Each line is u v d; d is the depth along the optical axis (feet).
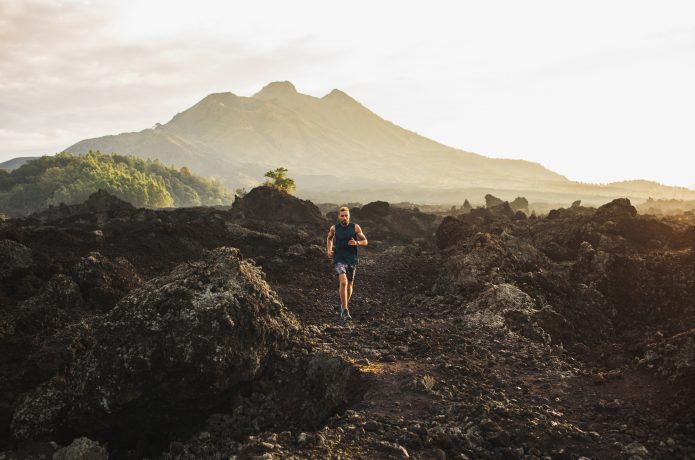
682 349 24.38
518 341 32.58
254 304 27.58
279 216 138.62
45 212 181.78
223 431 23.57
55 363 29.07
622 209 80.02
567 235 74.49
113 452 24.40
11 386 28.02
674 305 45.83
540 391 24.14
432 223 171.22
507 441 18.99
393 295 50.52
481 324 36.09
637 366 25.81
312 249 70.64
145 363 24.08
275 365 28.02
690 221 91.97
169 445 24.08
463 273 46.68
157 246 67.82
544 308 38.58
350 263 36.50
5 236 54.80
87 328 33.24
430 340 31.83
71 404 24.90
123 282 43.34
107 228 87.56
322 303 45.37
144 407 24.30
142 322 25.23
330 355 26.35
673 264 49.49
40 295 39.17
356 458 17.61
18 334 33.99
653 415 20.79
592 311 43.70
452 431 19.30
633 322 45.19
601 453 18.17
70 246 61.05
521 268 49.80
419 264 64.28
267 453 17.74
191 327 24.90
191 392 24.45
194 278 27.22
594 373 26.32
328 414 23.13
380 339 32.27
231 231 84.64
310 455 17.81
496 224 92.48
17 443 24.40
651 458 17.67
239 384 26.18
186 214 112.88
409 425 20.13
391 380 24.77
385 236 117.70
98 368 24.49
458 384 24.56
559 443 18.95
